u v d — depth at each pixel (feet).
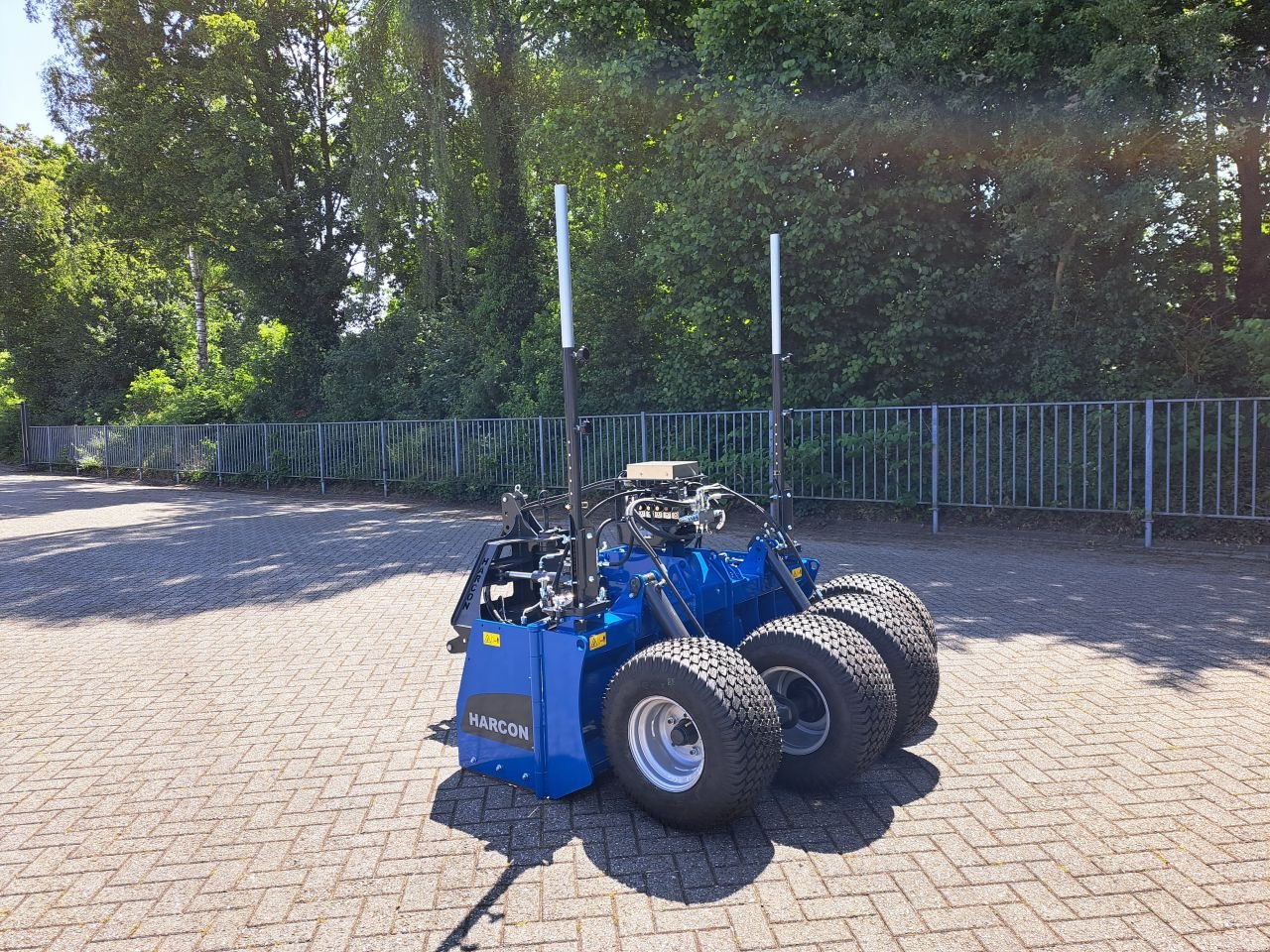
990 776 12.92
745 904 9.84
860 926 9.36
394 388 66.03
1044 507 33.37
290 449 66.44
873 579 15.79
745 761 10.84
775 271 16.06
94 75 73.61
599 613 12.70
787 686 12.93
